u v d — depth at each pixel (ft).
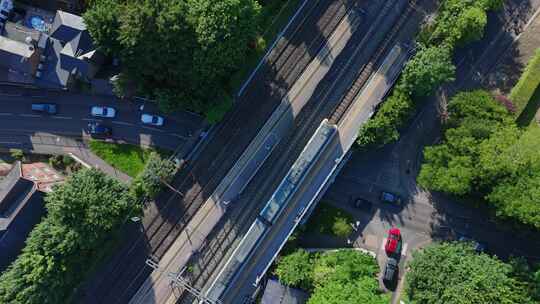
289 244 357.20
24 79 353.72
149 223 366.02
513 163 309.01
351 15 360.48
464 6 334.44
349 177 373.61
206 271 364.17
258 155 362.94
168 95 339.16
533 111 358.64
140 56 323.37
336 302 322.75
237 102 363.97
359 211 373.20
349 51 360.89
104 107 370.73
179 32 306.76
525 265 326.03
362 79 358.84
